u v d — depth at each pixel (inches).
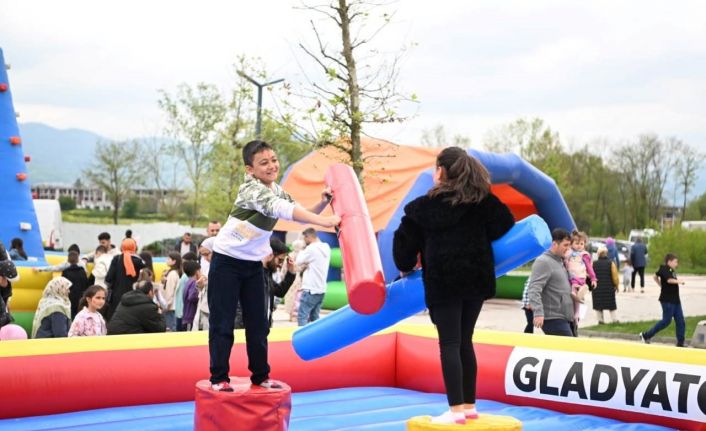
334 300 847.1
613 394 315.0
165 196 2240.4
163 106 1609.3
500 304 983.6
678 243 1963.6
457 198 208.8
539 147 2425.0
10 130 715.4
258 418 228.4
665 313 597.9
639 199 2623.0
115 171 2220.7
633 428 301.6
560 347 336.8
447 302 208.1
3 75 718.5
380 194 816.9
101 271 553.3
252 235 230.1
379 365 380.8
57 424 284.2
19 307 584.7
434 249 209.2
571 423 307.3
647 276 1641.2
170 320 522.0
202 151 1633.9
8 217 699.4
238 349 339.0
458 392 206.4
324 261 543.8
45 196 3521.2
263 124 1007.6
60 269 560.7
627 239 2539.4
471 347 213.2
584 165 2687.0
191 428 283.1
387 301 228.4
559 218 898.7
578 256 443.5
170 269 529.0
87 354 308.5
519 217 994.1
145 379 315.9
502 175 826.2
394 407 335.9
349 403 339.0
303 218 221.1
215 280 235.3
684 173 2593.5
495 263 216.2
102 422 288.7
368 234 216.8
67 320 404.2
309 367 359.6
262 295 241.3
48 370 298.7
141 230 2096.5
